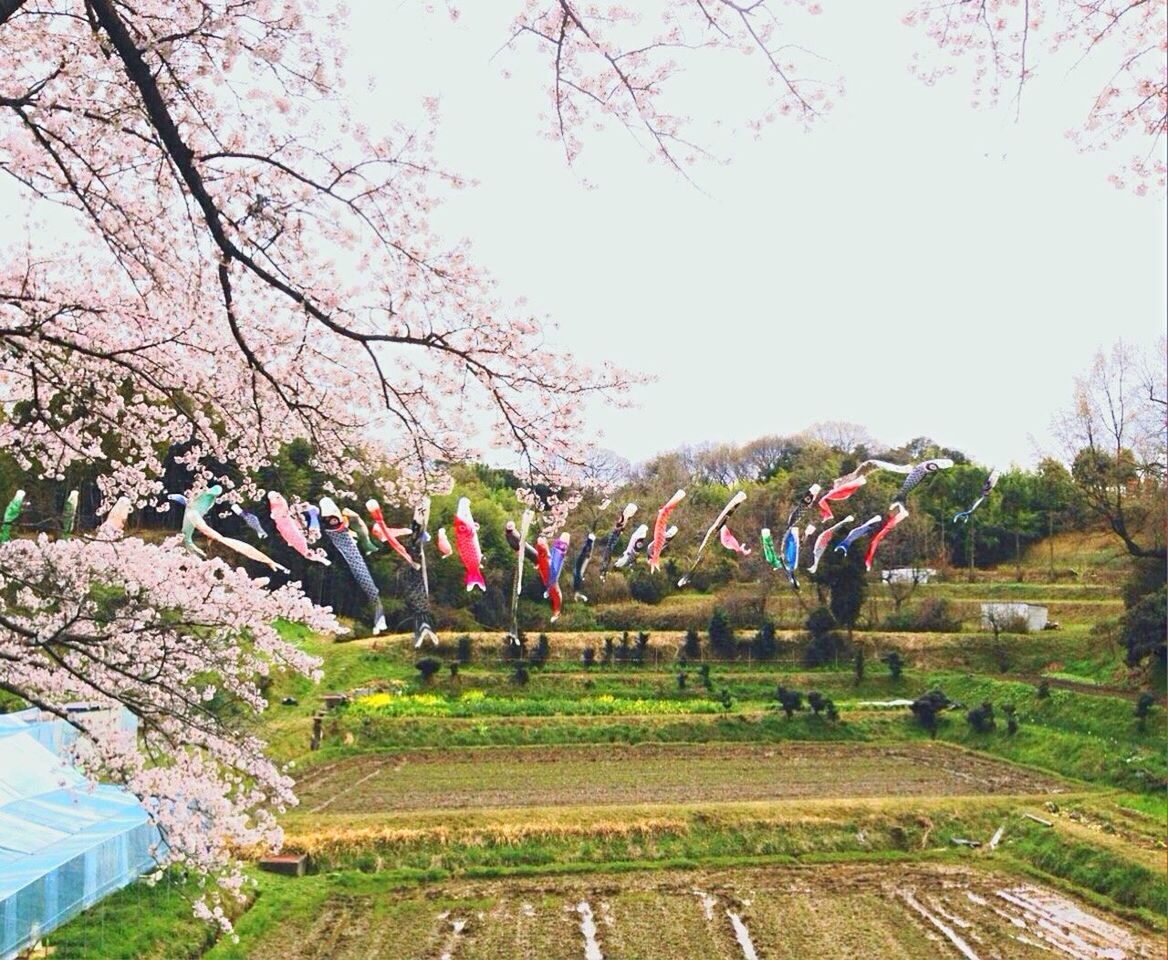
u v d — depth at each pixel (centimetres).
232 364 1166
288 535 1074
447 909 2212
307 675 1221
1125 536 4253
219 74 984
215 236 885
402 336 1057
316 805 2991
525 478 1100
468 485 3728
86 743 1144
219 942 1920
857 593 5025
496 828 2612
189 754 1277
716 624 5172
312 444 1188
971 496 5141
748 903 2278
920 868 2558
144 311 1188
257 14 966
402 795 3131
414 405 1116
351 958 1916
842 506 3709
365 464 1183
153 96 823
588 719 4238
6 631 1034
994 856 2658
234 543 1072
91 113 1010
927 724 4306
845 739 4162
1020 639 4991
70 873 1769
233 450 1227
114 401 1249
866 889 2389
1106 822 2814
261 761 1149
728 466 6981
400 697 4391
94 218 1073
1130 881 2355
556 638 5091
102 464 1388
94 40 927
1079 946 2047
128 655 1062
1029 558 6025
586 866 2503
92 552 1121
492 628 5038
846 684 4878
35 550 1109
